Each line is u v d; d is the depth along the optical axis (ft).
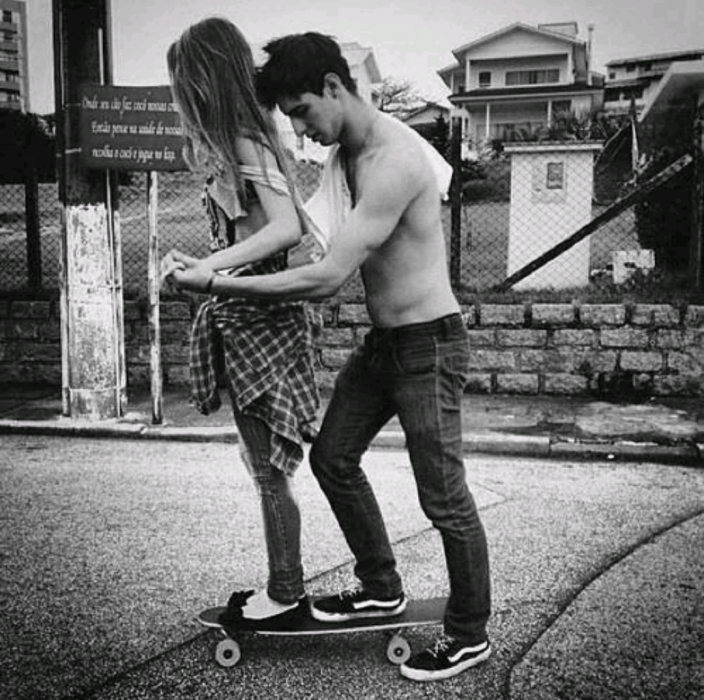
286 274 7.52
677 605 10.13
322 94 7.43
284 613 8.50
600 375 21.07
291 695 8.21
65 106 17.75
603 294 23.17
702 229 22.98
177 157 17.29
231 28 7.88
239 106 7.77
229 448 17.34
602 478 15.42
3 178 26.13
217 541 12.19
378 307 8.07
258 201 8.11
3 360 22.94
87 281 18.38
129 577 10.95
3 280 26.48
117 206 18.65
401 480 15.17
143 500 14.01
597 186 36.70
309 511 13.46
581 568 11.25
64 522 12.95
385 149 7.52
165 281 7.75
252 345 8.15
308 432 8.46
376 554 8.71
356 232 7.43
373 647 9.16
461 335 8.15
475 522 8.29
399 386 8.09
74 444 17.65
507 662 8.84
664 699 8.11
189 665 8.79
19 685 8.38
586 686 8.36
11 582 10.80
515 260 28.76
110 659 8.90
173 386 22.47
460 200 23.36
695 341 20.63
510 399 20.98
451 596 8.46
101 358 18.65
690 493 14.53
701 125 22.63
